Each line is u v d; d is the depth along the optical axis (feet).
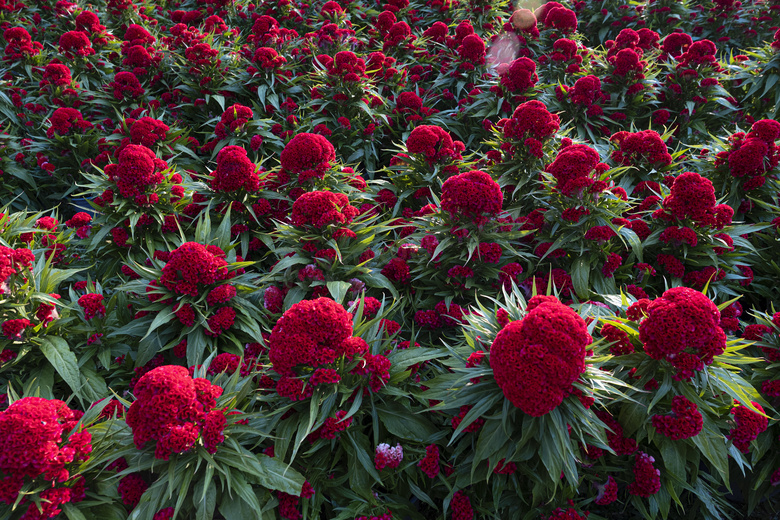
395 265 13.47
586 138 22.59
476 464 8.91
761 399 10.52
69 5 31.09
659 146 16.17
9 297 11.35
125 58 26.20
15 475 8.07
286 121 22.47
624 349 9.73
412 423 10.58
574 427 8.55
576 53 26.58
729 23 32.96
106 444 9.52
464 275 12.88
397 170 18.40
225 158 14.89
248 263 12.45
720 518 11.05
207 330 11.77
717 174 17.24
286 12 32.42
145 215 15.14
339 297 11.74
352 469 10.10
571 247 13.93
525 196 16.31
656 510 9.95
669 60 26.30
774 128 16.03
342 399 9.63
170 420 8.40
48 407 8.71
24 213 15.53
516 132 16.49
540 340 8.33
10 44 27.04
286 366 9.45
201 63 24.27
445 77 26.22
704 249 13.71
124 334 12.53
